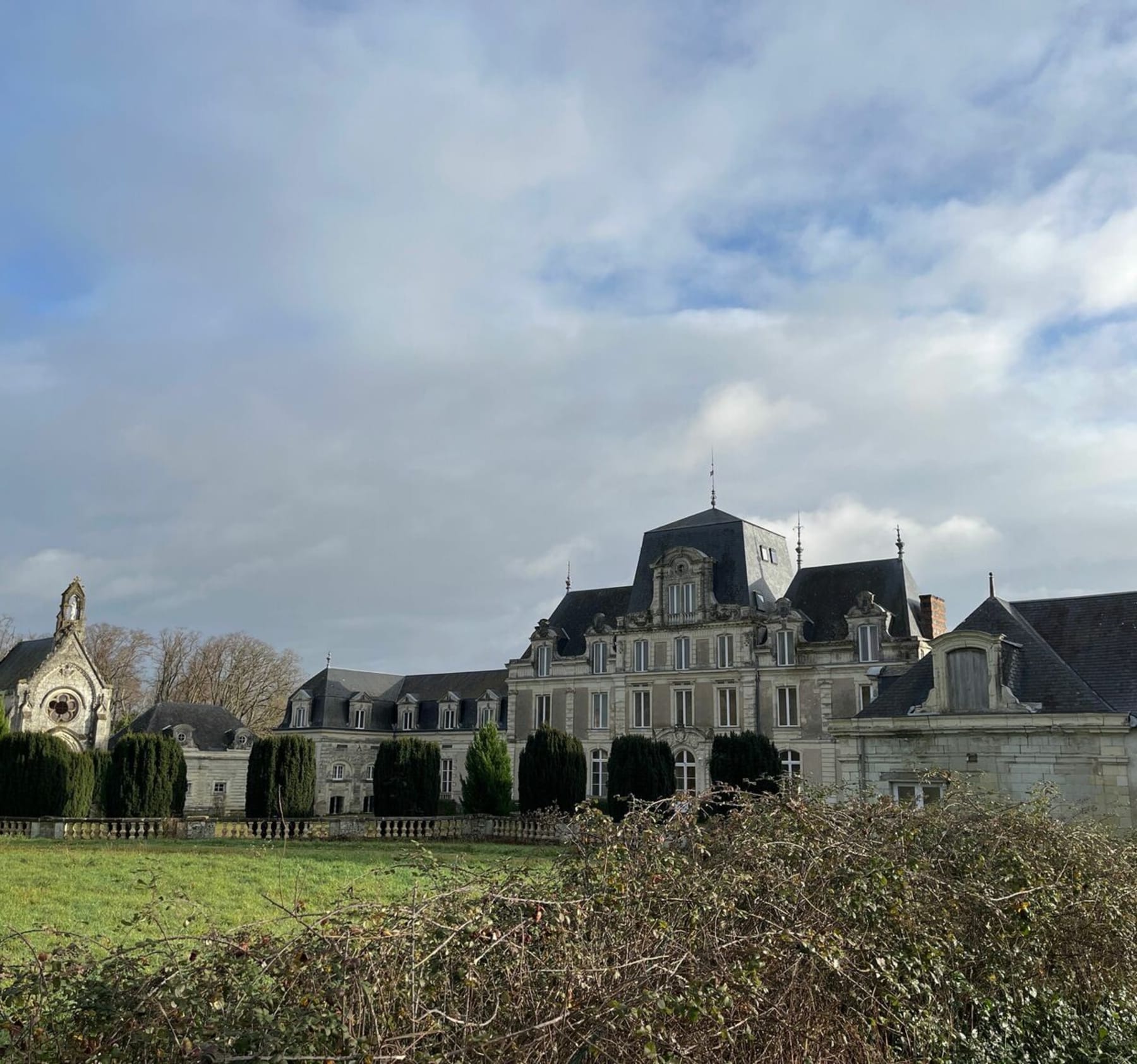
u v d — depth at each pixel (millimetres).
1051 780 24656
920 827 10977
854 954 7727
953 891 9375
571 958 5949
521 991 5676
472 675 76938
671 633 56656
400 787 41719
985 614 28328
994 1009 8812
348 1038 4867
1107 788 24016
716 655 55062
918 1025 7703
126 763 40188
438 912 5949
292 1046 4734
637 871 7484
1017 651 26891
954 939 8758
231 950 5293
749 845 8555
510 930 5836
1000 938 9250
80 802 40812
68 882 20516
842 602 53844
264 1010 4891
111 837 34250
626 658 58031
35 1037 4785
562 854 8031
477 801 45188
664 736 55094
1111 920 10273
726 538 57531
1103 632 26969
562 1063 5578
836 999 7398
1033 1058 8898
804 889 8047
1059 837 11641
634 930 6641
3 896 18234
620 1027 5684
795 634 52719
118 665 87375
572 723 59375
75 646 61125
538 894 6941
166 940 5293
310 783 42469
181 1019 4816
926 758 26141
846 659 51000
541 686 61031
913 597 53719
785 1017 6938
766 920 7281
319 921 5695
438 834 37812
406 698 76250
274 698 91125
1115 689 25547
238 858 26266
